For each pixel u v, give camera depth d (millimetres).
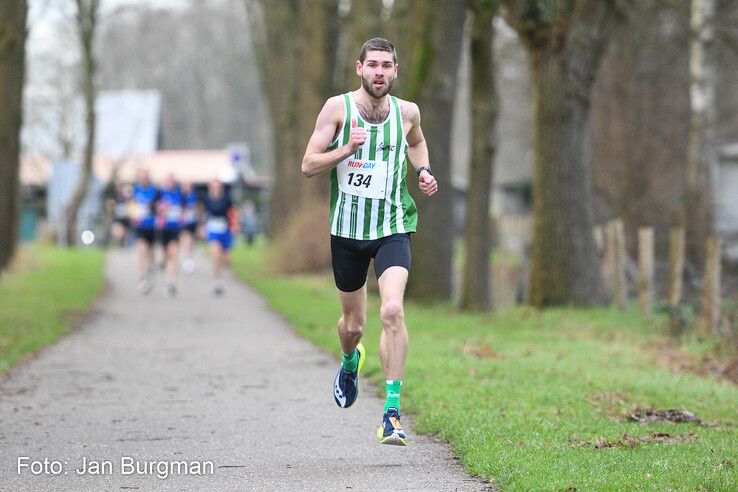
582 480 15375
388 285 17328
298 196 83750
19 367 29688
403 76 50844
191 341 36062
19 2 60062
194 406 23312
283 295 54531
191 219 59969
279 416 21984
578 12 43500
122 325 41594
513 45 79875
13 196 62406
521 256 81188
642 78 79250
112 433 20391
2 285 55875
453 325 39938
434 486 15930
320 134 17406
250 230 132000
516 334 37219
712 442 18781
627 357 31750
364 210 17641
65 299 50625
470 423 19828
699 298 38969
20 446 19266
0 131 60812
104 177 150125
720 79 89875
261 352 32875
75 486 16297
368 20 56500
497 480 15953
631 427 20141
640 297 41844
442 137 49219
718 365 30953
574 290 44344
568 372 27438
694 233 69125
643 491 14820
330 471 17031
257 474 16875
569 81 43656
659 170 79875
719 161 89188
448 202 50344
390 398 17250
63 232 111938
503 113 131750
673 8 68000
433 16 48250
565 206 44219
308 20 74125
